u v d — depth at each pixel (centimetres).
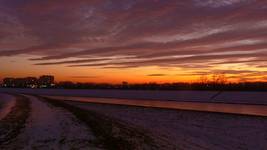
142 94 9406
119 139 1498
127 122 2506
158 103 5678
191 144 1530
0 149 1255
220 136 1831
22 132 1700
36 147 1297
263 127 2233
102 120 2434
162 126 2292
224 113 3447
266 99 5809
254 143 1617
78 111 3173
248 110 3903
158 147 1376
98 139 1487
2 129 1817
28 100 5459
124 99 7338
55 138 1513
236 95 6938
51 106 3900
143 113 3516
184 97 7444
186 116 3120
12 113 2884
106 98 8012
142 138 1608
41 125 1997
